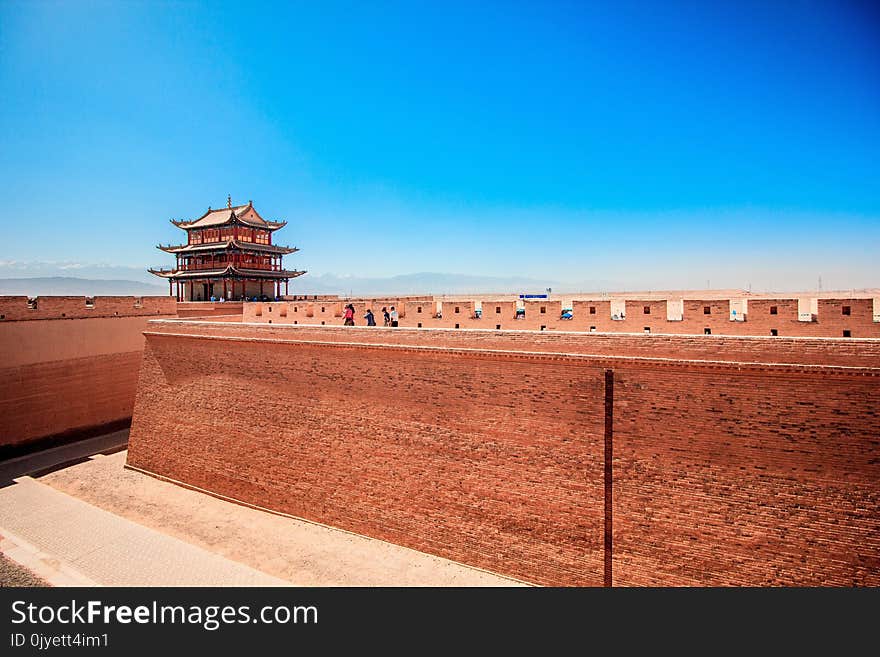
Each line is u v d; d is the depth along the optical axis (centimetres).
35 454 2423
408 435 1556
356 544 1568
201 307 3675
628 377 1264
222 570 1425
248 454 1892
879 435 1041
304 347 1786
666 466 1214
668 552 1201
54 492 1975
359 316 2430
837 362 1072
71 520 1731
